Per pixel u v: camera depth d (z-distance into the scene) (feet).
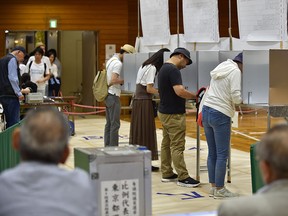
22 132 7.85
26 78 36.86
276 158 7.54
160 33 29.91
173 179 24.36
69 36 59.77
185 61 22.95
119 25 56.59
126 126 45.85
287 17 23.24
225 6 59.62
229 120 20.75
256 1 22.98
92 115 56.13
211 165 21.76
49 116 7.97
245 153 31.58
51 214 7.32
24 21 54.95
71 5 55.52
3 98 29.96
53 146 7.75
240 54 21.76
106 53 56.44
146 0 30.86
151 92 25.36
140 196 11.92
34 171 7.61
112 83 29.04
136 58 31.42
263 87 21.94
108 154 11.75
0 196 7.45
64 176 7.68
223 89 20.47
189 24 27.09
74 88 60.80
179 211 19.60
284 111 20.30
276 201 7.50
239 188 23.07
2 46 55.01
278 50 19.99
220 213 7.73
